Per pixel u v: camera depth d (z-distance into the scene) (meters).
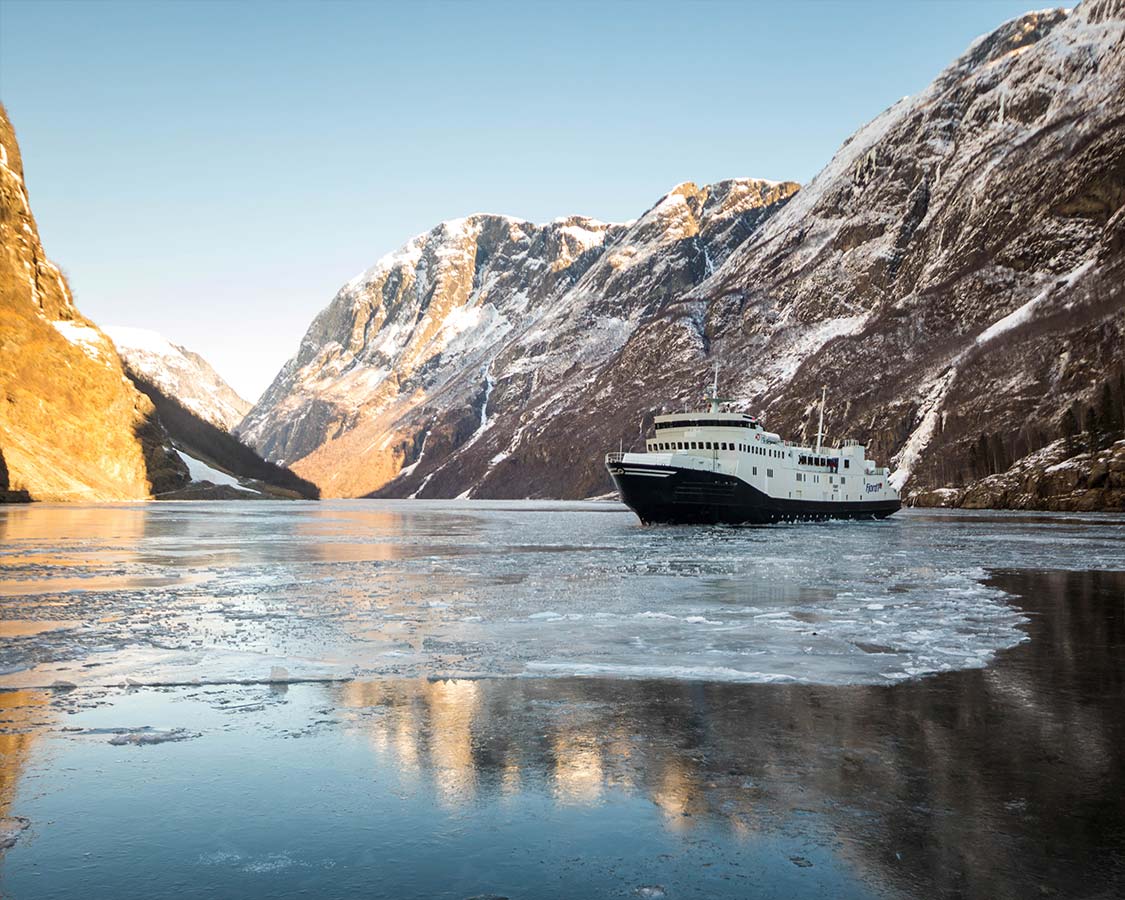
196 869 10.96
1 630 27.33
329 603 34.06
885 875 10.70
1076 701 18.59
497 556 58.78
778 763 14.70
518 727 16.81
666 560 54.62
